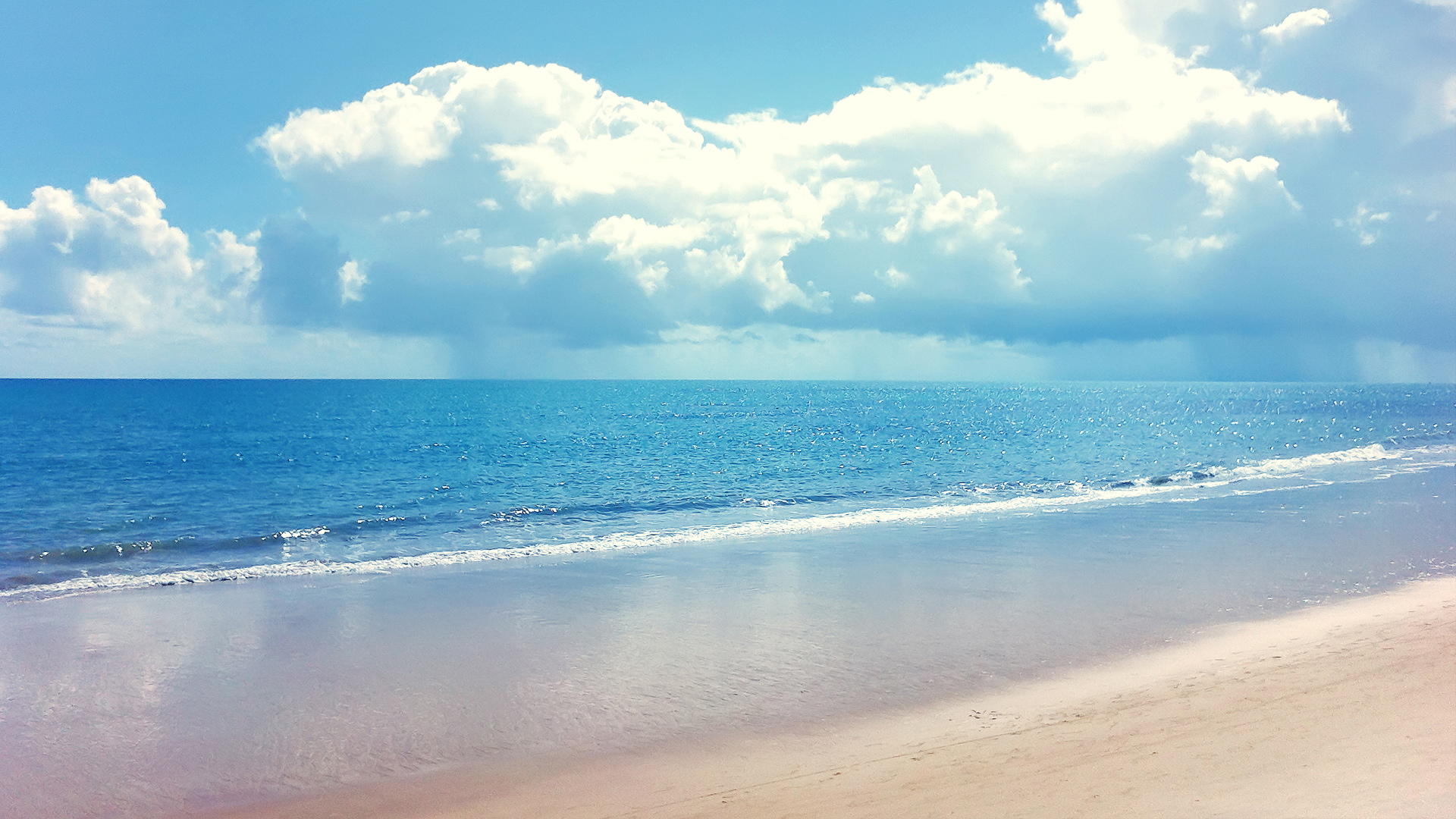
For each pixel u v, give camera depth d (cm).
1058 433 7244
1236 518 2352
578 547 2045
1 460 4578
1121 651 1117
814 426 8388
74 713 946
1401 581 1499
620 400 15825
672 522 2492
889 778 717
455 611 1407
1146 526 2258
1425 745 665
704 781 745
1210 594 1442
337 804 728
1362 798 573
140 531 2338
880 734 846
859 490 3309
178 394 16500
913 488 3372
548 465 4394
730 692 993
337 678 1062
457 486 3453
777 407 13200
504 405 13338
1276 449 5262
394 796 739
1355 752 662
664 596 1508
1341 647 1041
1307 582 1513
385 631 1284
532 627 1299
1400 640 1044
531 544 2097
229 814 714
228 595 1555
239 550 2055
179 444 5794
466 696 991
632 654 1152
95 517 2591
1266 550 1847
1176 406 14062
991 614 1339
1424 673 876
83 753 839
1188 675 981
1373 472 3556
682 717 912
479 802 723
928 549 1953
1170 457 4712
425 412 10956
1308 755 668
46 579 1703
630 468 4234
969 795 656
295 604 1473
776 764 778
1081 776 674
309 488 3388
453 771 788
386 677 1064
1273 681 907
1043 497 3019
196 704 972
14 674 1082
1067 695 941
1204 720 790
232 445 5678
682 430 7700
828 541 2100
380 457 4850
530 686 1026
